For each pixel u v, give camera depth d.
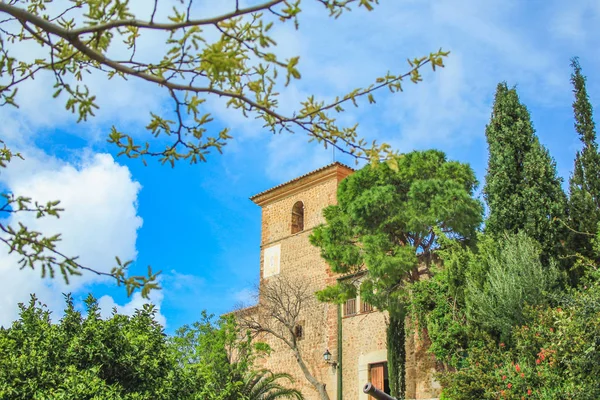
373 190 23.73
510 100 24.81
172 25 4.06
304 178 33.53
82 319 15.12
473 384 17.92
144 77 4.28
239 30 4.34
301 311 31.11
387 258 22.22
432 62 4.78
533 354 18.03
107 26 4.05
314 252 32.00
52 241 4.35
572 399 15.53
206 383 16.73
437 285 21.75
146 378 14.62
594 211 22.33
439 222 23.59
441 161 25.36
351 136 4.94
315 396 28.95
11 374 12.83
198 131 4.80
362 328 27.88
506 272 20.12
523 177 23.42
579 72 24.94
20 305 15.30
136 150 5.00
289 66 4.16
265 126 4.96
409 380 23.06
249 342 28.62
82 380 13.07
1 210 4.52
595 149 23.89
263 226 35.56
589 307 16.47
